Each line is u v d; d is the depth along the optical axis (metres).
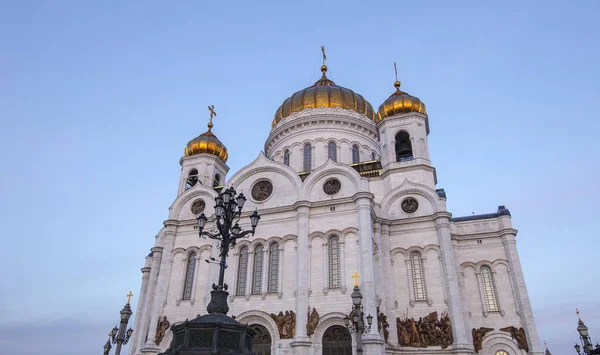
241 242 46.25
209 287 45.06
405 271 45.25
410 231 46.84
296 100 63.81
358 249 41.53
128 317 36.84
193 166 60.47
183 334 18.69
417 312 43.00
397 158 54.06
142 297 56.94
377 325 37.84
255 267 45.03
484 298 46.38
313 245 43.50
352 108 62.56
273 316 41.00
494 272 47.31
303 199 45.41
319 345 38.56
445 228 45.25
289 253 43.94
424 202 47.62
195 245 49.66
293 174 47.72
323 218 44.38
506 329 44.22
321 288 41.00
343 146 59.81
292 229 44.91
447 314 42.03
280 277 42.88
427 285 43.94
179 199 52.84
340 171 46.25
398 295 44.34
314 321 39.28
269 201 47.56
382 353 37.28
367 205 42.94
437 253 45.09
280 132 62.84
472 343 43.12
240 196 25.64
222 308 20.94
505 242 47.94
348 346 38.00
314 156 59.09
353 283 40.22
